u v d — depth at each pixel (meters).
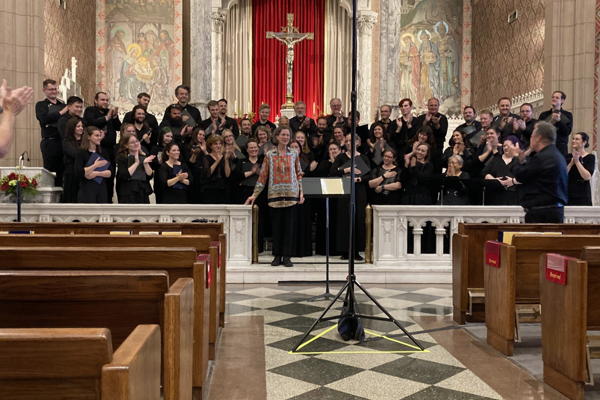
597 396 3.22
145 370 1.43
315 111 17.22
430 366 3.82
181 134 8.35
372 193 8.30
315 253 8.44
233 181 8.18
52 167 8.44
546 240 4.14
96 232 4.95
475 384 3.46
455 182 7.70
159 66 16.83
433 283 7.23
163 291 2.04
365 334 4.64
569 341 3.21
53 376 1.20
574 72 10.87
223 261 4.87
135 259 2.90
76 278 1.96
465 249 4.96
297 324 4.97
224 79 17.09
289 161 7.16
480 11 18.22
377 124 8.61
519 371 3.73
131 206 7.08
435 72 18.56
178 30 16.92
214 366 3.81
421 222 7.33
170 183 7.59
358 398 3.22
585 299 3.13
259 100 17.39
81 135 7.78
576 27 10.83
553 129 5.04
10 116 2.83
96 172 7.27
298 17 17.38
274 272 7.18
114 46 16.66
